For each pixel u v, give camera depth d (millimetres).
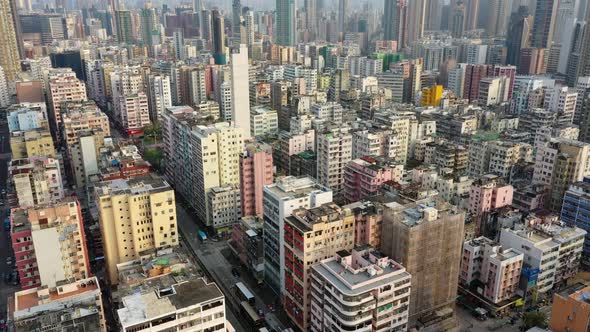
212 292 147125
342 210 190625
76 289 165500
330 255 183250
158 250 192500
